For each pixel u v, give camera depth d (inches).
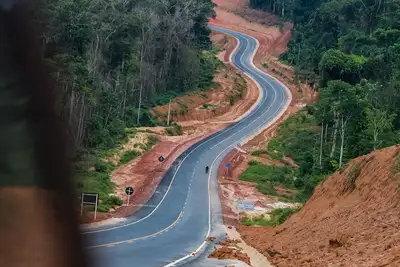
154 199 1791.3
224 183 2177.7
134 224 1422.2
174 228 1443.2
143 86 3201.3
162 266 981.2
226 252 1136.2
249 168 2465.6
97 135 2196.1
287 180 2271.2
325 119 2222.0
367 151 1806.1
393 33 3115.2
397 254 669.9
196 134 3029.0
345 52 3304.6
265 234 1365.7
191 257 1095.0
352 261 749.3
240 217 1683.1
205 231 1444.4
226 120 3430.1
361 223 934.4
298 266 876.6
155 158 2388.0
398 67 2420.0
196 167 2374.5
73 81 1691.7
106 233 1251.8
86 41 2022.6
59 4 1819.6
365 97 2048.5
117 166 2134.6
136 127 2859.3
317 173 2122.3
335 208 1160.2
